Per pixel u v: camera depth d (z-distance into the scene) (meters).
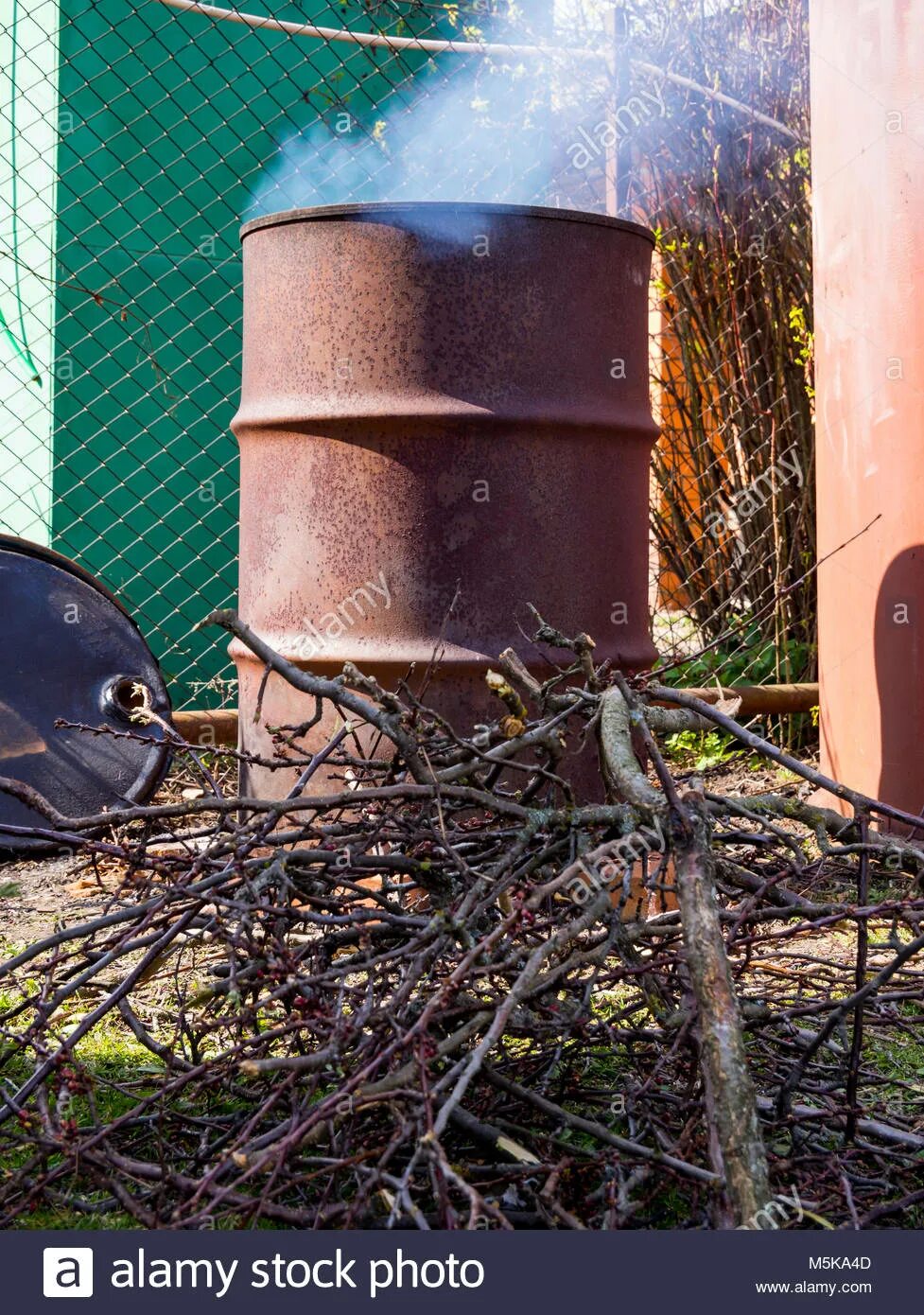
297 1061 1.37
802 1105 1.83
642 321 3.34
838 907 1.70
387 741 3.00
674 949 1.83
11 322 5.06
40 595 3.52
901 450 3.62
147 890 1.79
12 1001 2.39
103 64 4.79
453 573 3.06
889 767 3.65
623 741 1.74
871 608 3.74
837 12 3.86
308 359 3.13
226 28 5.01
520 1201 1.53
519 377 3.07
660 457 5.21
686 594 5.37
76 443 4.78
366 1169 1.38
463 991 1.68
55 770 3.44
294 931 2.22
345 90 5.20
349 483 3.09
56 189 4.71
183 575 5.01
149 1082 1.86
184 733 4.23
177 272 4.96
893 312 3.66
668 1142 1.57
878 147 3.69
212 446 5.07
